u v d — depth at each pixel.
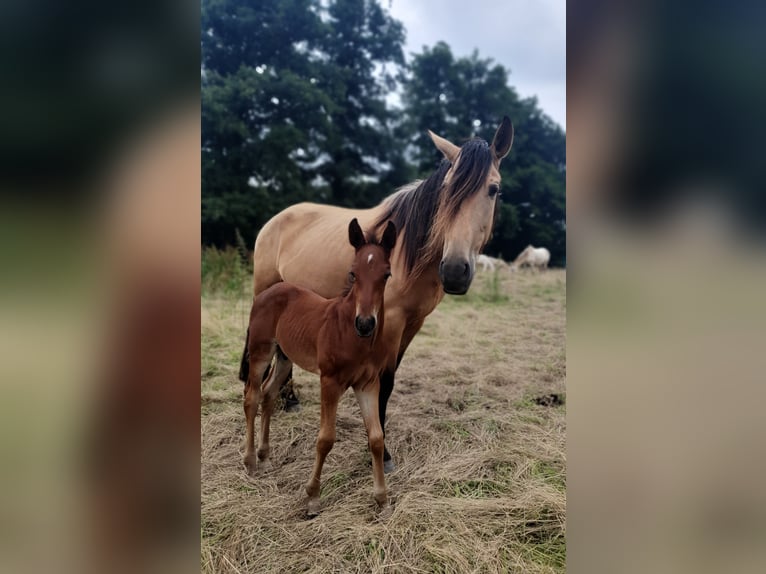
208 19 11.50
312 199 11.43
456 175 2.14
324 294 2.73
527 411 3.08
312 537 1.96
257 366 2.39
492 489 2.26
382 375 2.39
